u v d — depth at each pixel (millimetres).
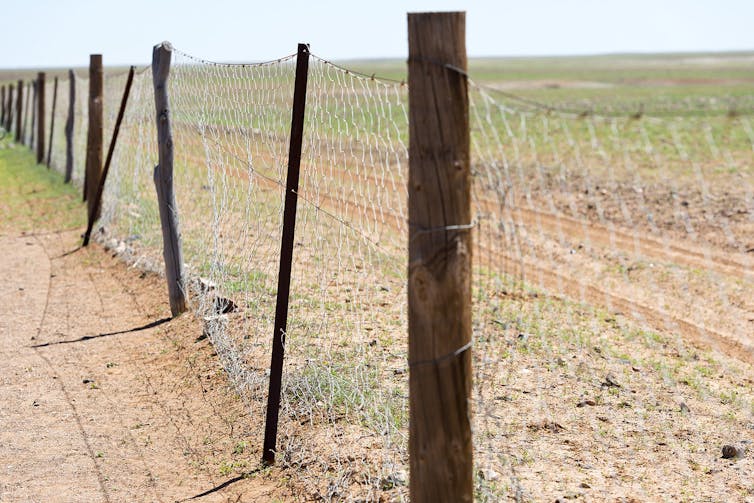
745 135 24250
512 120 22797
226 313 8055
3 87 36781
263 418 6031
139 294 9906
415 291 3264
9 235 13945
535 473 4926
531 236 12438
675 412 6059
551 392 6227
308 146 6039
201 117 8195
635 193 15750
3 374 7512
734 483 4941
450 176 3145
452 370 3266
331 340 6805
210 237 9734
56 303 9859
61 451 5840
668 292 9719
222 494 5105
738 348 7832
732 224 13273
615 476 4965
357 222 10125
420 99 3137
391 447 5215
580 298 9250
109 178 13656
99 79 13312
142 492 5207
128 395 6859
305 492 4965
